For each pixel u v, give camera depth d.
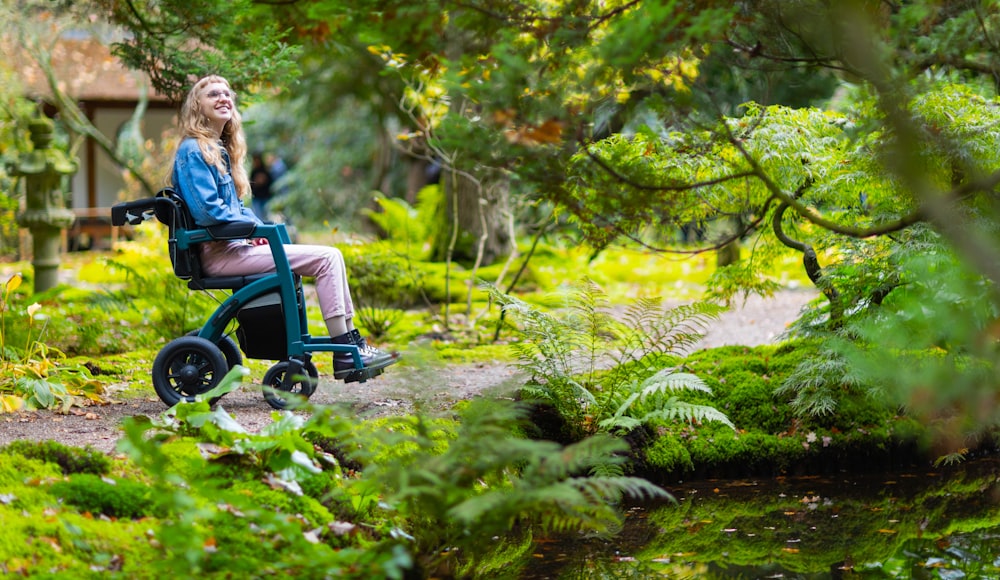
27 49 15.49
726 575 4.83
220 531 4.11
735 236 5.55
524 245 14.80
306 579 3.85
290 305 5.82
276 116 27.41
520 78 4.04
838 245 6.93
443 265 13.59
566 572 4.86
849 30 4.16
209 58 8.37
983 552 5.19
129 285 10.53
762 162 6.51
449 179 14.44
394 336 10.02
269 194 27.88
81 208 25.81
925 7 4.25
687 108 4.34
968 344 3.90
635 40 3.80
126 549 3.88
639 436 6.58
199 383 5.84
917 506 6.07
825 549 5.25
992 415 3.82
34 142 11.44
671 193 4.38
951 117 5.89
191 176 5.78
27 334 7.46
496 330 10.07
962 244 3.94
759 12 4.40
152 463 4.05
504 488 5.21
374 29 4.60
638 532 5.56
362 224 25.59
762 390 7.13
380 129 25.78
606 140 6.39
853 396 7.02
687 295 13.71
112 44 8.75
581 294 6.69
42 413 5.91
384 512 4.80
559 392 6.39
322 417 4.37
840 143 6.80
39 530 3.79
